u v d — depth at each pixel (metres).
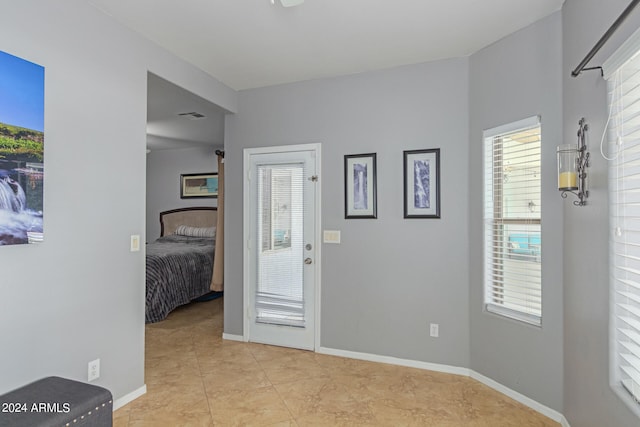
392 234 3.16
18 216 1.77
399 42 2.70
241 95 3.72
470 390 2.66
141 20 2.37
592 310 1.84
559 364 2.23
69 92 2.05
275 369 3.02
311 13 2.30
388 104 3.18
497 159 2.70
